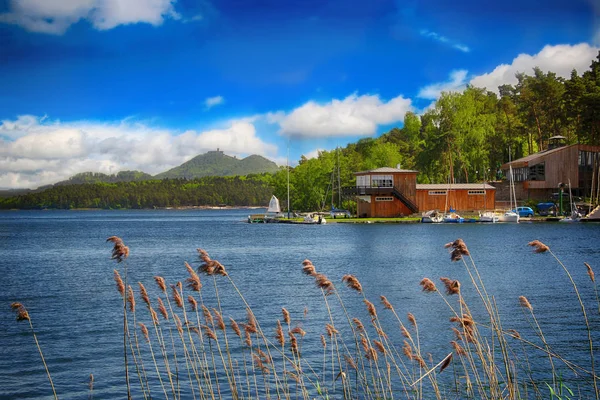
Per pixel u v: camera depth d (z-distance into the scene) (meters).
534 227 98.75
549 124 142.62
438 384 18.06
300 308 31.33
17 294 38.66
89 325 28.05
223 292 37.12
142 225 167.12
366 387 15.09
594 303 30.78
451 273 45.25
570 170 115.94
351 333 25.20
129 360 21.86
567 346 22.23
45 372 20.72
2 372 20.77
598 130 118.00
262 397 17.52
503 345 14.76
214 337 13.11
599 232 85.31
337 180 166.00
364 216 129.62
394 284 39.81
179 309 31.20
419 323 26.91
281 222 153.88
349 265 52.44
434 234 89.19
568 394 17.12
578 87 119.38
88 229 144.12
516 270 45.94
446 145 134.62
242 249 74.00
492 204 121.12
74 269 54.94
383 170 121.81
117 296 37.34
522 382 18.22
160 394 18.33
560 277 41.41
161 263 59.03
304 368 20.19
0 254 73.62
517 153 144.75
